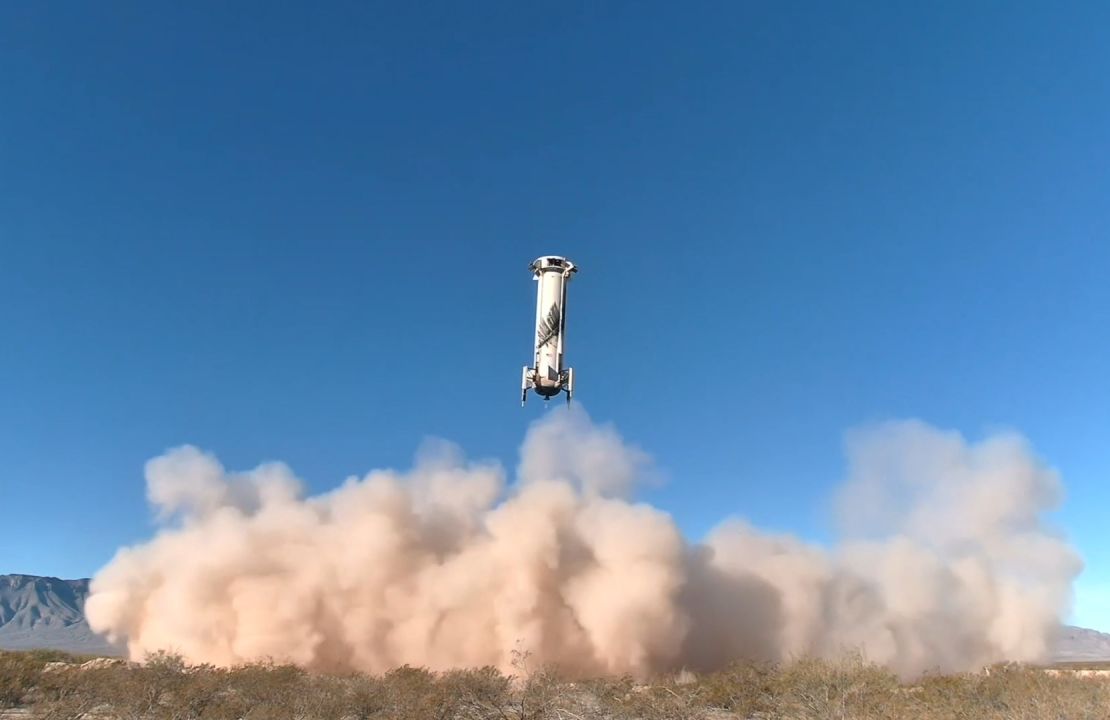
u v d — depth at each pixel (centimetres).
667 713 1998
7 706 2188
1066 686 1988
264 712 2045
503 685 2277
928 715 1802
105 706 2170
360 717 2117
